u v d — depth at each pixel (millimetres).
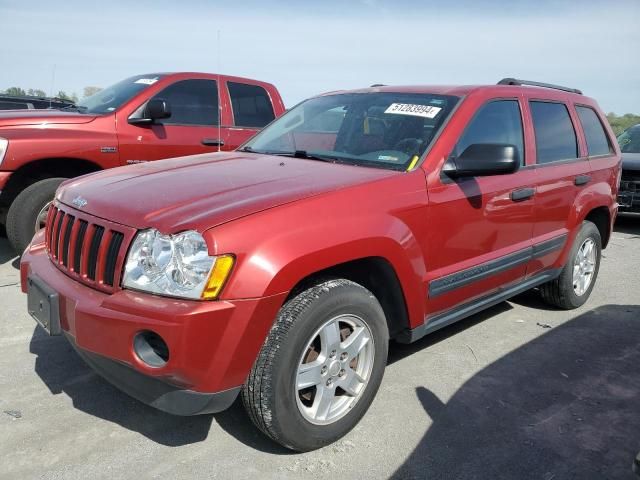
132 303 2461
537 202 4223
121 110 6129
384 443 3010
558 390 3648
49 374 3604
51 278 2947
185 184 3010
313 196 2812
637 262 7137
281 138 4219
